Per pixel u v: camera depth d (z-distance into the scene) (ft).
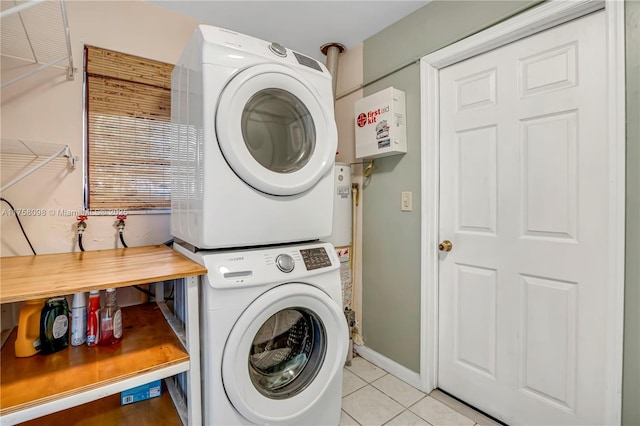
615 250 3.72
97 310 3.94
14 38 4.45
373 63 6.80
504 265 4.90
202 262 3.69
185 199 4.36
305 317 4.49
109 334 3.90
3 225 4.69
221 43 3.73
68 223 5.13
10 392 2.88
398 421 4.96
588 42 3.99
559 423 4.32
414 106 5.93
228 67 3.71
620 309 3.70
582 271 4.09
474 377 5.30
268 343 4.22
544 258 4.45
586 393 4.07
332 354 4.33
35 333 3.64
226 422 3.54
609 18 3.74
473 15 4.98
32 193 4.88
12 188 4.75
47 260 4.25
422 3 5.71
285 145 4.55
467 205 5.36
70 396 2.92
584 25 4.02
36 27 4.49
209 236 3.66
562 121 4.24
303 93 4.28
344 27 6.53
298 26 6.52
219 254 3.76
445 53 5.38
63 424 3.83
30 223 4.86
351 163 7.37
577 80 4.09
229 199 3.75
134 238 5.73
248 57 3.89
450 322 5.66
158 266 3.73
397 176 6.28
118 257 4.46
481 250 5.18
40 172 4.93
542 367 4.50
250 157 3.83
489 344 5.10
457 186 5.49
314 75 4.54
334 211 6.67
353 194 7.27
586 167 4.03
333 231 6.68
